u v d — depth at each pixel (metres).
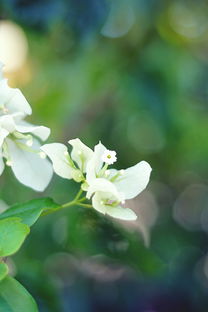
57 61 1.01
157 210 1.32
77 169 0.56
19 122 0.58
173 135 1.02
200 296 1.20
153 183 1.31
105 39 0.99
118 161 1.08
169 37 1.03
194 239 1.29
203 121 1.11
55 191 0.90
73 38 0.82
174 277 1.18
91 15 0.80
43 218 0.88
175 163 1.19
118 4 0.90
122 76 0.97
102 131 1.06
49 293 0.71
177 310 1.13
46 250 0.87
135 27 0.99
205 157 1.23
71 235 0.75
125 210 0.56
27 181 0.59
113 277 1.08
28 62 1.01
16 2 0.77
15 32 0.95
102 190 0.55
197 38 1.10
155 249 0.90
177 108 1.00
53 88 1.05
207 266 1.28
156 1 0.95
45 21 0.78
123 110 1.05
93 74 1.00
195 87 1.07
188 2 1.05
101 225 0.73
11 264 0.80
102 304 1.06
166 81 0.96
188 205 1.36
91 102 1.05
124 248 0.72
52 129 1.06
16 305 0.53
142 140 1.13
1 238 0.53
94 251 0.73
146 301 1.08
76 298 1.05
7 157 0.58
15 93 0.57
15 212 0.57
